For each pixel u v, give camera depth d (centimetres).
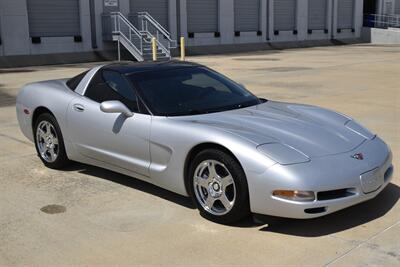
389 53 2845
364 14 4838
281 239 393
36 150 651
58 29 2686
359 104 1005
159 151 463
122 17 2722
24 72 2009
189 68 556
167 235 405
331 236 396
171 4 3167
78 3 2745
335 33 4388
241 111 486
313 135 432
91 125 528
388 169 449
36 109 604
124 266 356
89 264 360
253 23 3694
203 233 408
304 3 4047
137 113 488
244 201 403
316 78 1512
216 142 414
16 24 2517
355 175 396
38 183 544
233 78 1548
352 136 448
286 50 3528
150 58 2639
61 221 438
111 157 514
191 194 445
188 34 3275
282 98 1111
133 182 540
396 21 4866
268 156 392
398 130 760
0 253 379
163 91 502
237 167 403
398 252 367
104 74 547
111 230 417
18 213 457
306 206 377
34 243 395
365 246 378
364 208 450
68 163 595
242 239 395
